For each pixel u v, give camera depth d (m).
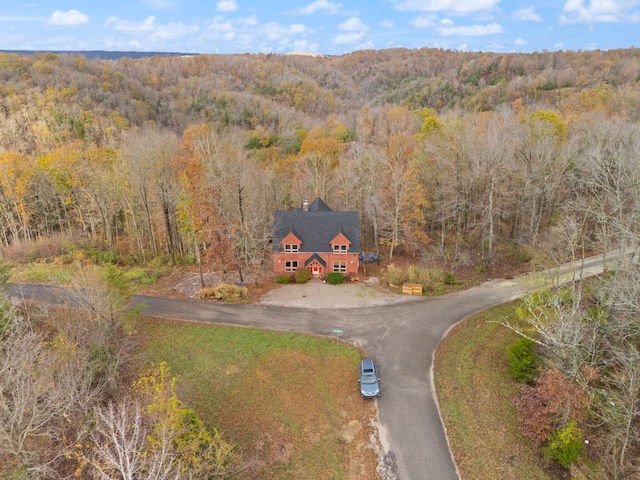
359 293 46.09
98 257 57.56
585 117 64.69
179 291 47.88
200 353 35.66
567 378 26.48
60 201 72.44
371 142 87.00
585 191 51.78
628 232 29.16
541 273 40.16
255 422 28.58
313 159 70.62
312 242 50.28
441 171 54.94
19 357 22.19
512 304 40.97
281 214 51.81
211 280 49.94
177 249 62.16
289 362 34.22
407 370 32.78
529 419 26.09
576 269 42.81
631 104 77.75
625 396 23.69
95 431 23.92
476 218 64.12
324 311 42.19
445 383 31.19
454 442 26.39
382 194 56.88
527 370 29.98
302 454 26.20
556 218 52.94
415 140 66.69
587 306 34.56
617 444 24.22
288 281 49.28
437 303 42.81
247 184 51.34
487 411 28.44
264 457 26.03
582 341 29.02
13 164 65.06
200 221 45.94
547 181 51.25
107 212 62.34
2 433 20.02
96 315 33.09
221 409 29.77
